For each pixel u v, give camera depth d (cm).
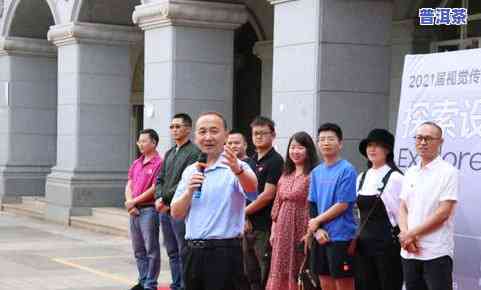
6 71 2134
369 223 751
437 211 693
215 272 645
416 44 1508
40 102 2161
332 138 769
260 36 1880
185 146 947
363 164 1112
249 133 1986
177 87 1415
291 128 1135
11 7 2059
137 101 2294
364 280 758
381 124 1128
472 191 749
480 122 749
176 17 1398
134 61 2270
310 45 1101
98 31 1758
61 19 1817
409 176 718
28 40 2109
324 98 1092
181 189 657
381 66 1124
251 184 632
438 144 707
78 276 1167
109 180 1817
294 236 802
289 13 1143
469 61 763
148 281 1006
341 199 758
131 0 1733
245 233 865
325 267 774
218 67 1448
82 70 1773
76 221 1762
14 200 2156
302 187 799
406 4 1507
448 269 699
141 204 1003
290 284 801
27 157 2167
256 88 1962
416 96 809
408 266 709
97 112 1795
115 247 1467
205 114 654
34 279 1138
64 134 1836
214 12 1419
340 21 1099
